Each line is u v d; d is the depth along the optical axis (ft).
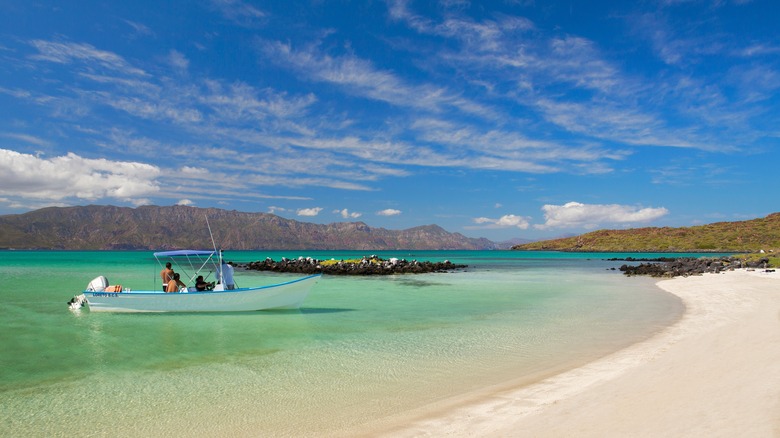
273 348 49.65
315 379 37.58
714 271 170.91
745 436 20.77
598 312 76.02
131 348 50.03
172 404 31.94
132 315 72.08
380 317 71.31
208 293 73.00
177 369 41.34
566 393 30.99
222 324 64.85
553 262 337.11
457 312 77.05
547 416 26.12
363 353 46.91
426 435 24.64
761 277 131.34
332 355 46.19
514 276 177.17
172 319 68.95
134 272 184.55
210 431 26.94
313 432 26.32
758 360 35.22
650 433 22.12
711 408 24.94
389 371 39.78
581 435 22.57
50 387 36.29
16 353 47.88
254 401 32.27
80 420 29.12
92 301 74.18
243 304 74.23
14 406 31.86
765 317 59.00
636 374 34.50
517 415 26.84
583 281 150.51
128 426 27.99
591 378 34.88
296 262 229.25
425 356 45.32
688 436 21.39
